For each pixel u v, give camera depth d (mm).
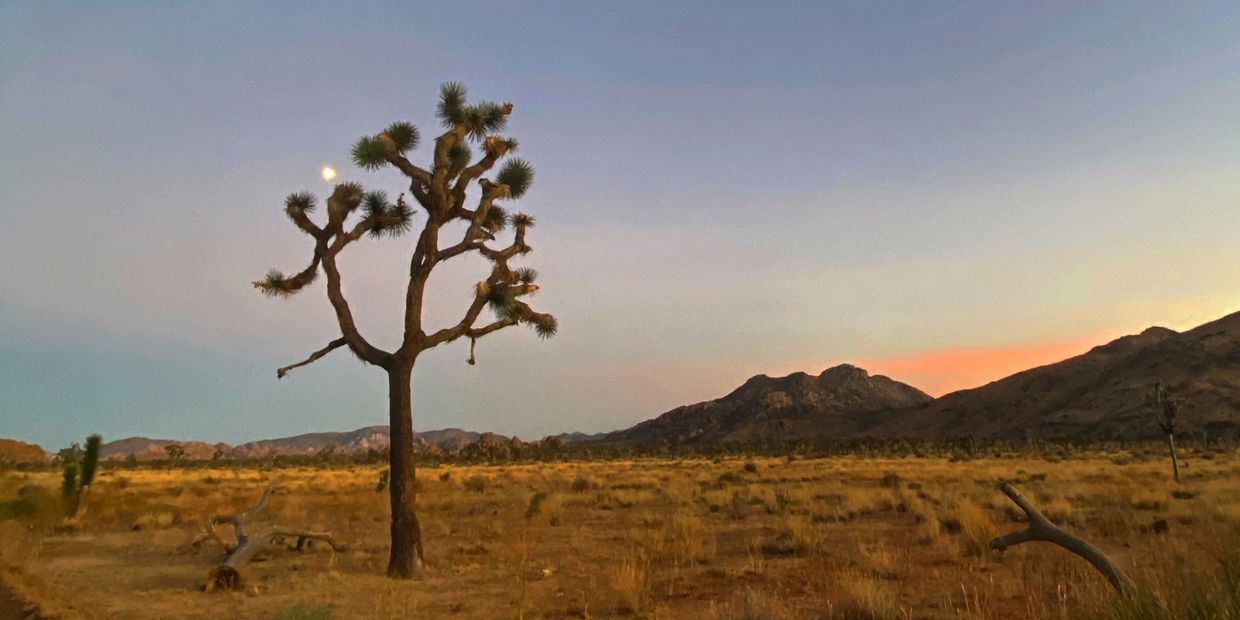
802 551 15688
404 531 13609
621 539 18984
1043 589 10656
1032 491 28938
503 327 15711
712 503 28844
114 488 44875
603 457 124125
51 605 10258
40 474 67188
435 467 97125
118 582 13109
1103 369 173875
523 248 16359
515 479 55500
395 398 14023
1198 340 152750
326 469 95500
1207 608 5910
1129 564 10594
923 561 13836
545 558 15648
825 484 40781
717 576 12914
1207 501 21578
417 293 14320
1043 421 152250
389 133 14594
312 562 15352
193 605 11062
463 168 15539
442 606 10859
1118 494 25125
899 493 30344
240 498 33906
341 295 14414
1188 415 117375
